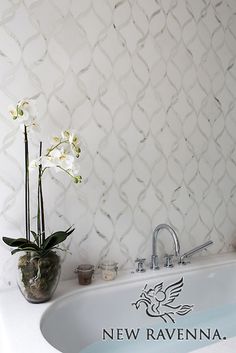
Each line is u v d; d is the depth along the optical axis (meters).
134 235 1.66
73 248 1.51
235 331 1.63
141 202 1.67
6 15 1.33
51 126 1.43
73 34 1.47
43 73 1.41
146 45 1.65
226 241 1.98
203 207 1.87
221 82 1.90
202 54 1.82
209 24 1.84
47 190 1.43
